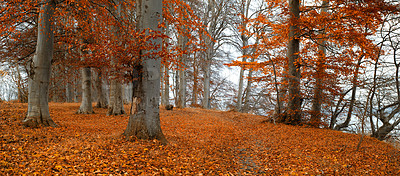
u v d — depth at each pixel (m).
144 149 5.88
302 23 10.78
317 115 12.29
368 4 9.48
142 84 6.70
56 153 5.07
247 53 22.19
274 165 6.09
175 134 8.69
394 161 6.48
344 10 10.19
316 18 10.91
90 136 7.02
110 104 13.47
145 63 6.66
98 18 10.89
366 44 10.14
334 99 12.20
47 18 7.96
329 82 11.68
